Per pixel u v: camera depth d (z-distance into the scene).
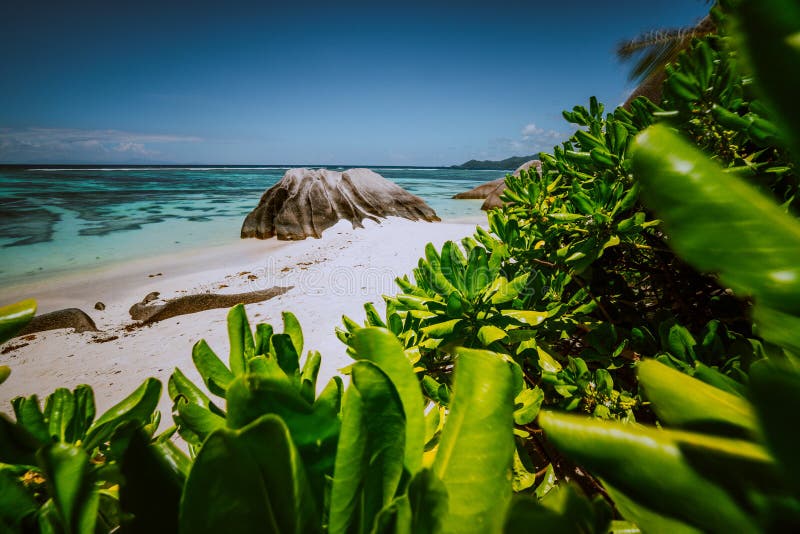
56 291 7.06
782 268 0.23
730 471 0.30
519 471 1.43
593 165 1.93
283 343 0.67
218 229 14.34
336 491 0.41
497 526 0.43
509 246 2.04
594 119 2.02
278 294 6.18
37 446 0.62
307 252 9.88
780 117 0.19
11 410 3.43
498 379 0.47
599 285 2.26
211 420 0.69
